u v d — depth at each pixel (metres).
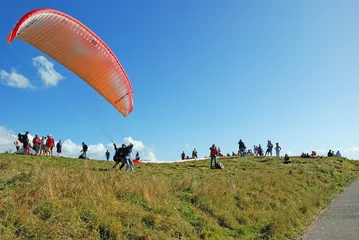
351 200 18.36
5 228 7.25
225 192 14.48
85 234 7.92
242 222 12.39
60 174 10.97
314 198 18.31
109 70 17.38
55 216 8.09
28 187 9.53
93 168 21.22
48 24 14.34
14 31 11.74
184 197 12.59
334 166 33.91
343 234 10.91
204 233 10.09
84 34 15.78
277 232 11.48
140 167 25.17
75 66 16.69
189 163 31.84
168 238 9.01
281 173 23.69
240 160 34.44
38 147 27.58
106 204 9.35
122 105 19.27
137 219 9.25
